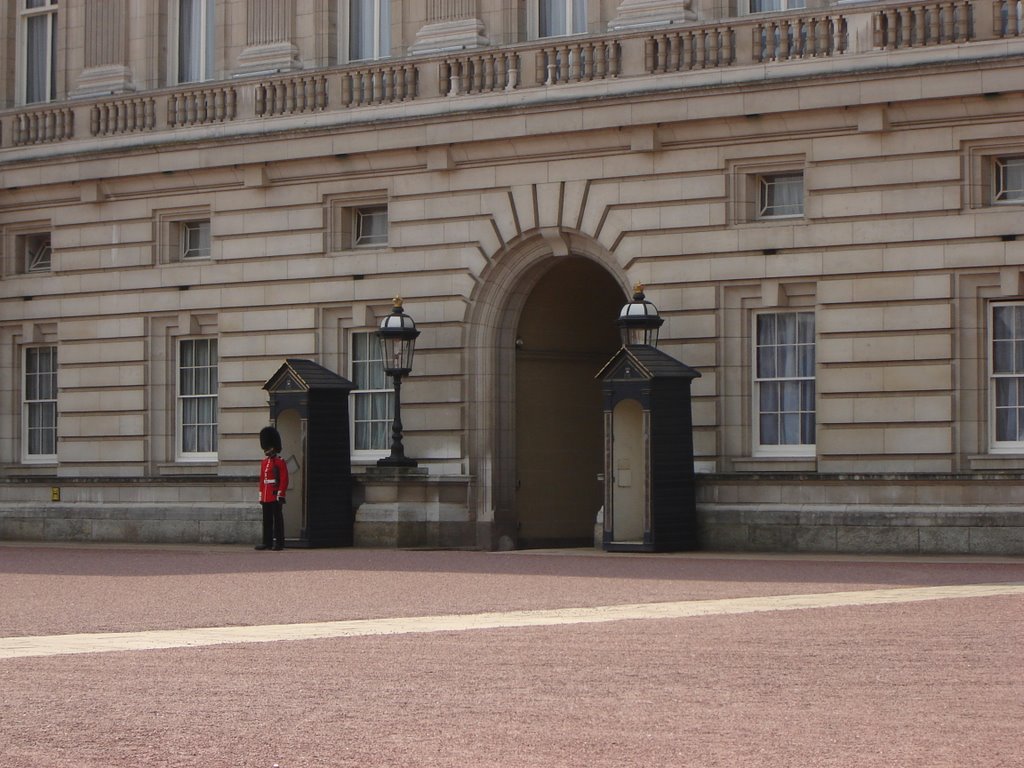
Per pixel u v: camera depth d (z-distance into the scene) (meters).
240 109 48.03
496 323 44.66
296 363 44.06
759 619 23.39
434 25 45.44
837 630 21.77
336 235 46.84
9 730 15.09
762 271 40.66
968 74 38.12
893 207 39.28
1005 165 38.78
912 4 38.75
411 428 45.25
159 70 50.59
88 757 13.80
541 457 45.81
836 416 39.75
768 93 40.19
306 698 16.78
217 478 48.03
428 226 45.22
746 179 41.19
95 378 50.72
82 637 22.42
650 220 42.03
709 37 41.19
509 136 43.47
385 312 46.19
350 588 30.08
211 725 15.29
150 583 31.78
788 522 39.38
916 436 38.91
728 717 15.34
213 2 50.06
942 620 22.73
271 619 24.66
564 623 23.28
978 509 37.44
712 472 40.72
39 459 52.62
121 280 50.25
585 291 46.75
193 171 48.66
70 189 51.06
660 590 28.67
